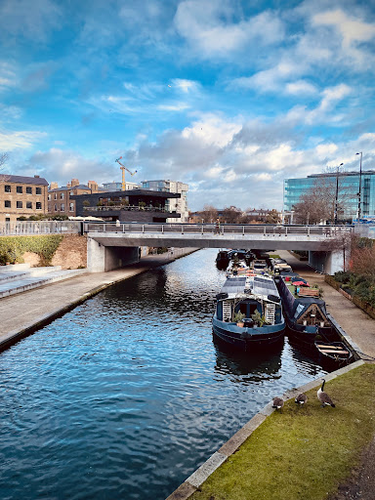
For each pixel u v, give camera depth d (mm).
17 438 11070
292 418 10031
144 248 64438
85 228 44188
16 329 19719
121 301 29359
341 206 73688
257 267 44406
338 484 7352
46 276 35719
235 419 12328
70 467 9844
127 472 9672
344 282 30094
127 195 57594
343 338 17422
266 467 7910
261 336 18469
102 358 17422
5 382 14703
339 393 11508
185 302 29656
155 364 16969
